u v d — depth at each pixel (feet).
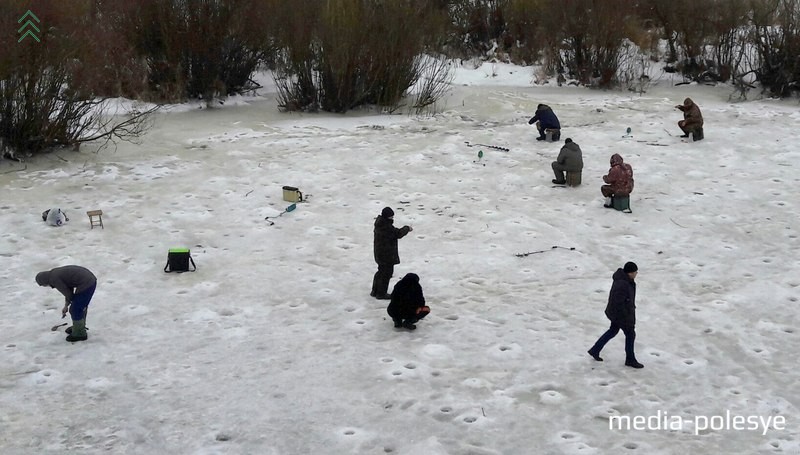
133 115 79.46
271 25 92.27
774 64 97.55
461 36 128.36
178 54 90.53
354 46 86.33
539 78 111.96
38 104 63.52
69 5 65.67
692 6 107.96
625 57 115.85
